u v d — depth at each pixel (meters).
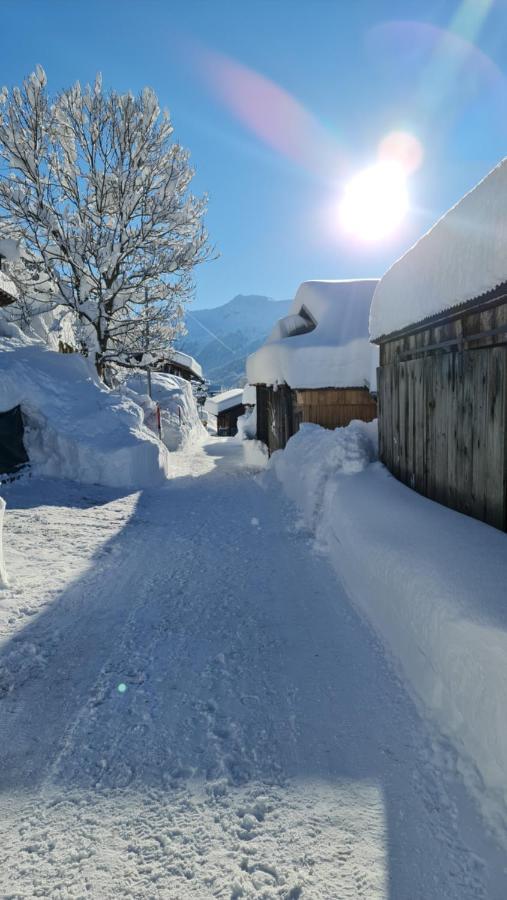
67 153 14.37
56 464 9.62
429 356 4.73
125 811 2.10
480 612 2.52
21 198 13.55
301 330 12.78
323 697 2.86
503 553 3.07
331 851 1.87
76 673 3.18
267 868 1.81
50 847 1.93
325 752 2.41
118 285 15.03
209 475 12.46
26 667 3.25
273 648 3.46
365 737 2.50
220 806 2.11
